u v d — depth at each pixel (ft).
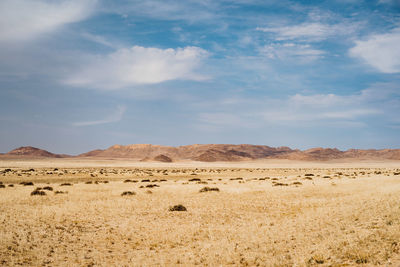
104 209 66.49
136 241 42.47
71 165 484.33
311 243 37.22
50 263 33.12
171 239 42.83
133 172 296.71
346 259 30.27
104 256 35.96
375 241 34.19
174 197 87.20
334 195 83.82
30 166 412.36
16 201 76.33
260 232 44.34
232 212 63.16
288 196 85.30
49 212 60.64
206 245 38.78
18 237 42.22
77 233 46.24
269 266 30.37
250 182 147.95
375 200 62.08
